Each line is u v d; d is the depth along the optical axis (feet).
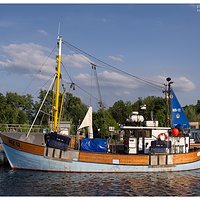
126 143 132.46
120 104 419.95
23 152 119.34
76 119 354.13
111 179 109.91
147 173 123.24
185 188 98.73
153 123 134.00
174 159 128.67
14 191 90.68
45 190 92.32
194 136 216.33
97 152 120.67
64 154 118.42
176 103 141.79
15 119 305.73
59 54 126.41
